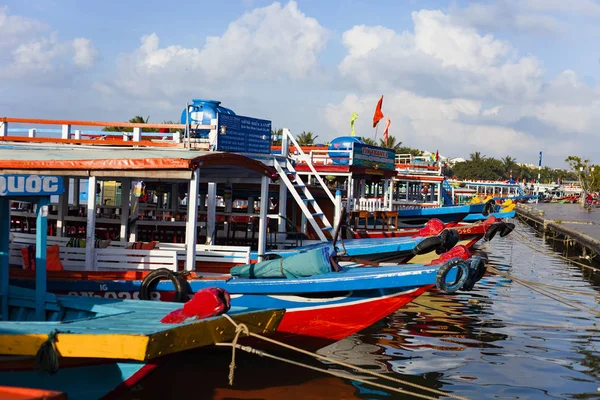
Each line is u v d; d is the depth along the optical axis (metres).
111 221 17.06
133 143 16.09
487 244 38.47
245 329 8.69
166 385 10.73
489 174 157.38
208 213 16.22
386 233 21.42
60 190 9.91
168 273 11.63
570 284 23.73
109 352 7.66
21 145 16.38
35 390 6.16
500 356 13.34
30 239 13.88
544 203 113.44
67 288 12.22
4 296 10.30
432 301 19.23
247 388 10.71
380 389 10.96
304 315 11.72
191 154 13.63
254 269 12.08
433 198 40.59
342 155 23.73
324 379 11.28
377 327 15.63
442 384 11.42
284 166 18.30
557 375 12.13
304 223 19.69
